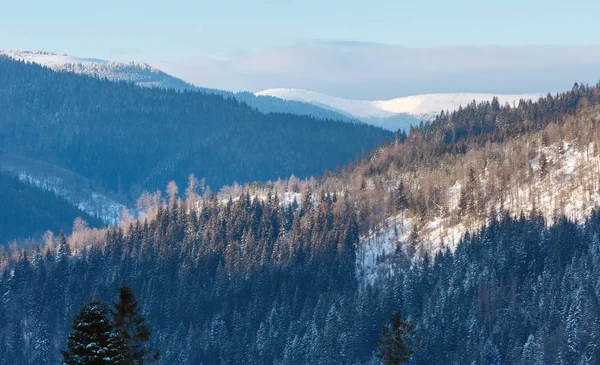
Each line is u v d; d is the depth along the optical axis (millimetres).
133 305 69438
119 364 60188
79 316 60500
